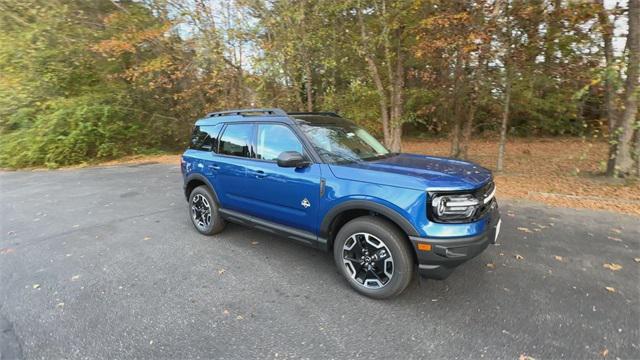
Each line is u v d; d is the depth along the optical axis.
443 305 2.85
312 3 8.89
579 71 6.48
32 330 2.67
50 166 12.11
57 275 3.59
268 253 4.01
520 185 6.96
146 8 12.43
